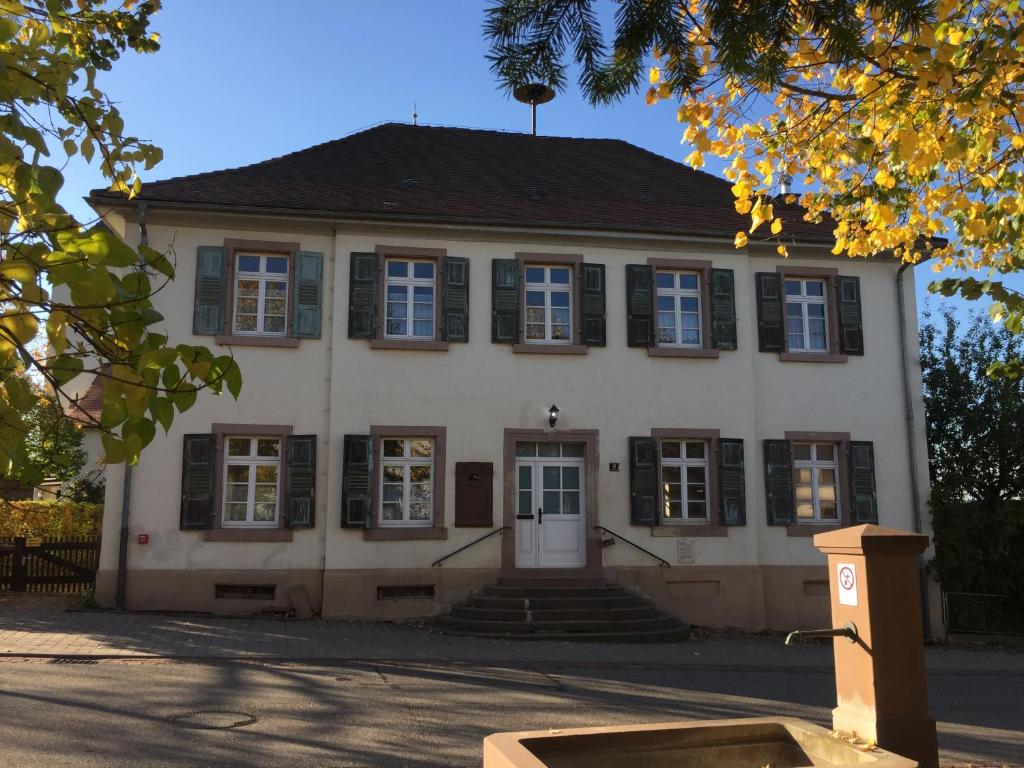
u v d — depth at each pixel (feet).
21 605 46.55
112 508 47.21
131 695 28.09
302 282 50.55
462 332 51.55
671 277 55.52
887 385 56.08
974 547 54.44
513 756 10.49
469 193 57.31
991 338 58.34
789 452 54.03
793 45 12.51
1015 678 39.34
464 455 50.49
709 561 51.90
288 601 47.80
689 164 19.98
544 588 48.37
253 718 25.80
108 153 12.72
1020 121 18.29
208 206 48.96
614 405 52.54
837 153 20.97
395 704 28.37
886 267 57.52
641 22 11.73
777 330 55.36
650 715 27.99
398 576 48.57
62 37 12.01
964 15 17.11
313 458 48.85
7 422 8.16
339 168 58.44
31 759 21.04
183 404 8.20
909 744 14.01
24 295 7.72
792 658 41.78
